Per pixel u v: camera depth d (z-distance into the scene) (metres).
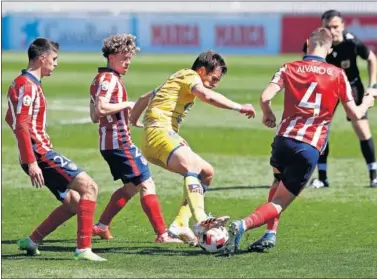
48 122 49.50
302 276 18.50
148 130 22.17
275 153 21.11
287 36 117.25
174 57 109.81
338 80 20.92
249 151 39.91
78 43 121.62
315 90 20.77
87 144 41.72
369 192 30.67
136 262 20.23
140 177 23.11
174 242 23.22
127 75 80.00
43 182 20.25
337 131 46.06
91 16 121.00
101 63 97.31
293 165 20.80
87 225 20.64
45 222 21.44
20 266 19.62
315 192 30.69
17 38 121.44
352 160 37.69
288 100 20.97
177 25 119.69
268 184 32.12
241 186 31.77
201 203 21.28
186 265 19.78
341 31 31.86
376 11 112.81
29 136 20.11
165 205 28.81
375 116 52.31
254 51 118.06
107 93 21.91
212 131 46.06
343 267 19.55
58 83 73.69
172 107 22.17
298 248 22.17
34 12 123.12
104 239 23.88
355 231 24.52
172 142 21.80
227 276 18.42
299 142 20.69
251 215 20.77
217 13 119.50
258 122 49.75
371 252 21.62
